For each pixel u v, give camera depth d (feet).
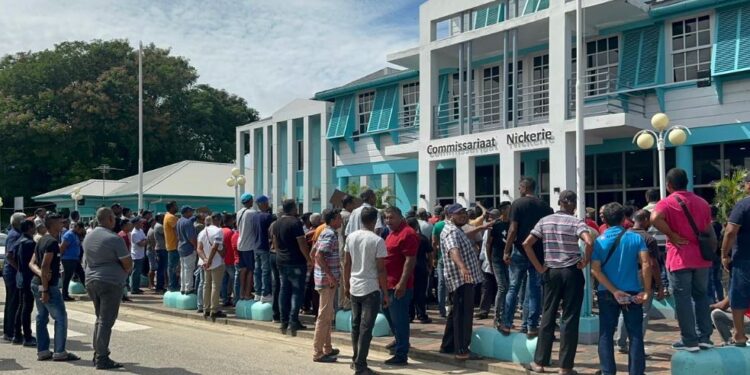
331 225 31.81
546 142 59.26
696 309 24.20
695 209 23.94
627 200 62.23
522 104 68.23
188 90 184.65
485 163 74.28
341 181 91.45
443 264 29.45
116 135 166.09
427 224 41.73
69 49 165.89
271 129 109.29
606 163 64.03
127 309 48.96
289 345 34.40
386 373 27.99
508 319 29.63
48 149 153.48
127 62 168.86
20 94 159.94
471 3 65.92
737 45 53.88
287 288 37.29
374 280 27.55
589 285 31.99
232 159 192.65
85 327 40.81
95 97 157.79
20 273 32.81
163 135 170.19
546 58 67.21
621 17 59.26
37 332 30.86
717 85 55.11
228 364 29.84
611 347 23.84
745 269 23.70
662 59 58.75
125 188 130.41
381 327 34.86
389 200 78.84
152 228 57.98
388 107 83.15
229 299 47.60
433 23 70.54
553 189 58.59
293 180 99.91
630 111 59.67
